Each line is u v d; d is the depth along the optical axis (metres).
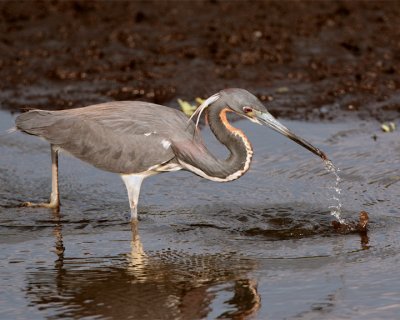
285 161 15.25
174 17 21.69
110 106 13.25
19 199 13.86
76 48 20.03
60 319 9.95
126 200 13.87
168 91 18.09
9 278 11.08
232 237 12.34
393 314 9.95
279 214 13.10
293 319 9.91
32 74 19.00
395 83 18.34
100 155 12.95
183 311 10.13
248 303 10.31
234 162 12.75
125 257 11.71
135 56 19.61
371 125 16.69
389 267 11.20
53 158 13.34
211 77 18.69
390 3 22.22
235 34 20.45
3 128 16.56
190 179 14.67
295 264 11.38
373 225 12.61
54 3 22.56
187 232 12.55
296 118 16.98
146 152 12.78
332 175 14.57
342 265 11.30
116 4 22.61
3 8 22.23
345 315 9.97
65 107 17.38
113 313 10.09
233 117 17.38
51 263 11.53
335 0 22.56
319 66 19.11
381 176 14.44
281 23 21.11
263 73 18.88
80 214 13.29
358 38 20.20
